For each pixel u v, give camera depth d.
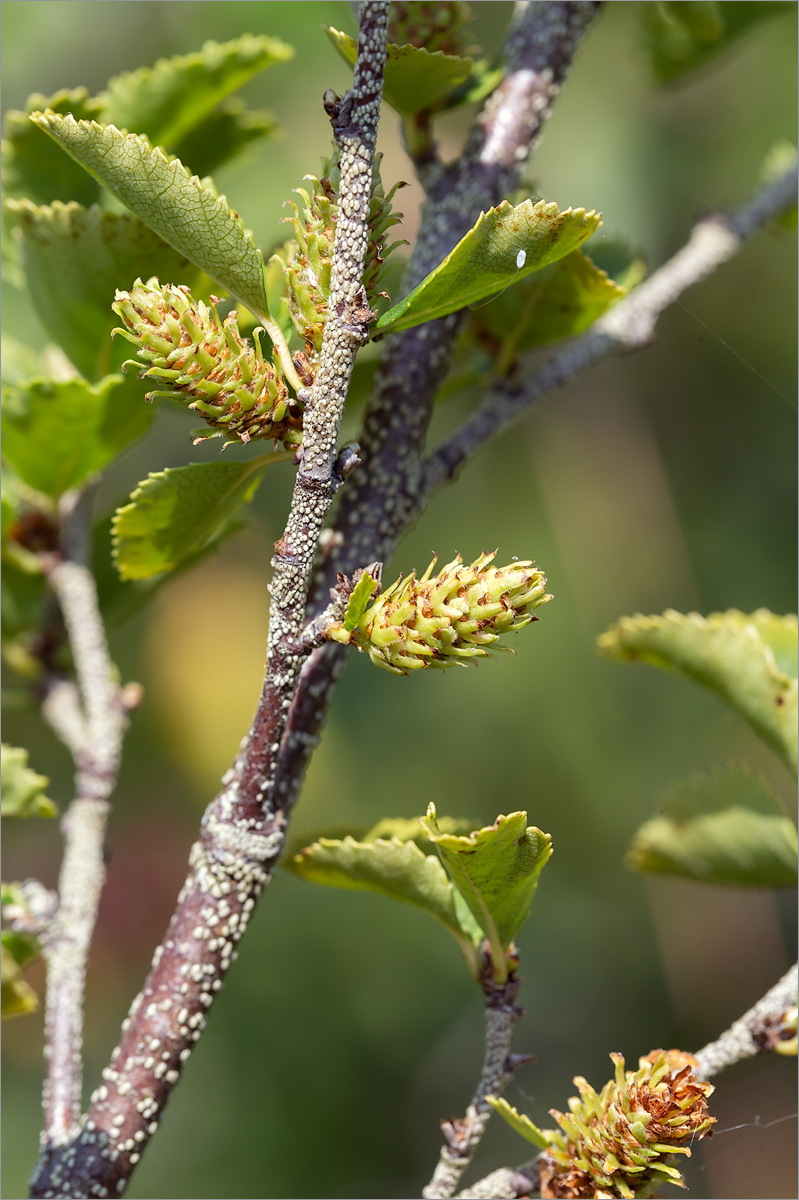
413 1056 0.97
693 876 0.41
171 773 0.98
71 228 0.38
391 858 0.36
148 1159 0.87
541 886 1.07
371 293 0.35
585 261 0.38
